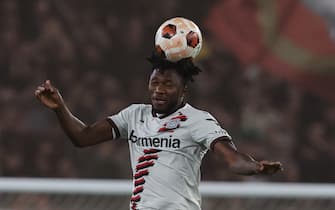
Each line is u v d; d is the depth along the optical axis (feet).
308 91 143.33
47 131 127.75
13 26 139.44
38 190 95.30
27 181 96.94
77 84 137.39
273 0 140.67
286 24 140.87
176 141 55.67
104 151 124.16
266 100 142.20
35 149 126.21
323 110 142.92
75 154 124.67
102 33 143.23
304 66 141.90
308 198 100.73
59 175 124.57
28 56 137.59
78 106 134.10
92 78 138.82
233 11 141.90
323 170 137.39
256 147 135.85
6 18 139.95
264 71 142.92
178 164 55.52
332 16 140.56
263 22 141.08
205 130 55.01
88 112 134.10
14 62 136.36
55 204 97.35
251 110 139.85
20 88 134.62
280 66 142.00
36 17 140.97
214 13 142.92
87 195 98.02
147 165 56.03
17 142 126.52
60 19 141.90
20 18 140.56
